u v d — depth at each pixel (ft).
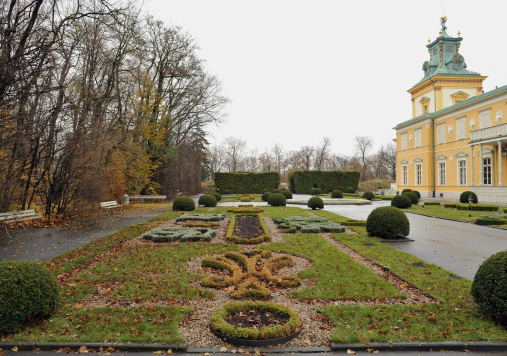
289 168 299.99
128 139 77.36
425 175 126.21
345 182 170.71
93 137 54.85
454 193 112.98
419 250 32.22
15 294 15.23
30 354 13.75
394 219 37.06
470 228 45.55
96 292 20.56
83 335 14.88
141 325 15.62
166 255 29.17
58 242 35.45
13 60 36.70
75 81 52.70
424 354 13.83
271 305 17.22
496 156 93.97
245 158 300.40
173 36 95.86
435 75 126.41
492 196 85.25
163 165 107.45
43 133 44.83
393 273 24.22
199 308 17.99
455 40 132.77
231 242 35.22
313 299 19.31
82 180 53.52
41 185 51.67
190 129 117.08
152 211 68.54
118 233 40.09
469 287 20.95
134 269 24.94
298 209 71.92
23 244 34.42
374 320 16.30
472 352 14.06
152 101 89.51
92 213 61.36
